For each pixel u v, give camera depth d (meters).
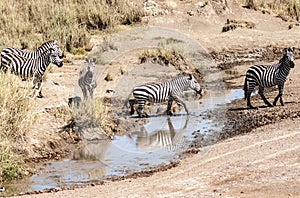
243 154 32.41
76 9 81.69
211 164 31.28
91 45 68.56
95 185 29.69
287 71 46.00
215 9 90.50
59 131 38.72
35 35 70.06
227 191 25.78
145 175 31.02
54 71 56.19
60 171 32.62
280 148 32.66
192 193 25.95
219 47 74.25
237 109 46.06
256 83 46.66
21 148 35.25
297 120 40.56
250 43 77.06
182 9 87.69
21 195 28.36
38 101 42.94
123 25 80.81
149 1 87.31
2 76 39.56
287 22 92.12
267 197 24.47
